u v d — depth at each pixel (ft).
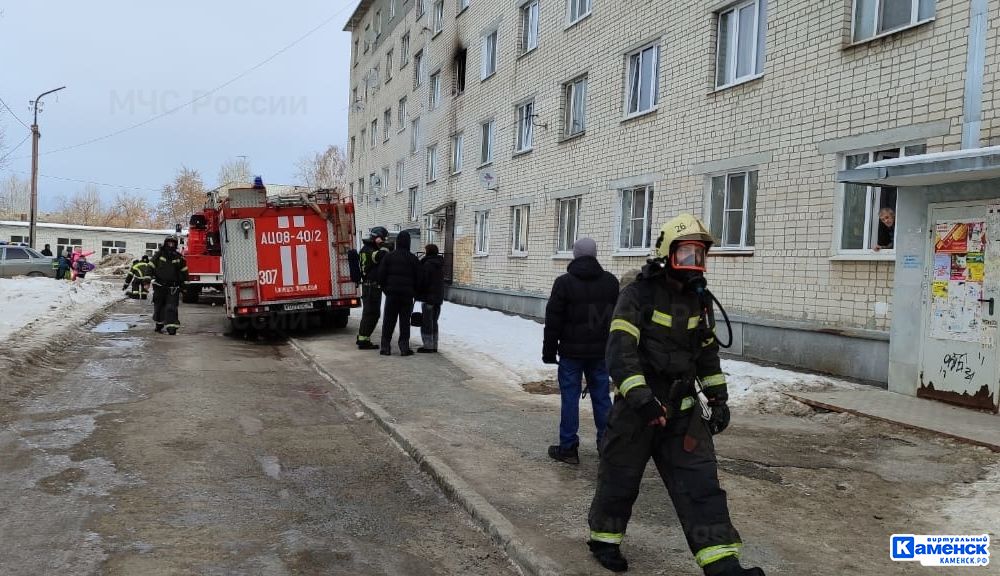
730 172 38.75
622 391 11.37
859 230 31.22
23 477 16.79
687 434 11.44
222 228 44.11
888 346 28.99
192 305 71.97
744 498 16.26
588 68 52.65
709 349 12.06
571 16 55.98
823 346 32.07
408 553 13.42
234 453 19.52
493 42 70.85
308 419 24.11
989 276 23.76
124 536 13.55
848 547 13.51
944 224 25.35
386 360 35.88
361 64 128.67
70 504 15.14
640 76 47.21
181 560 12.59
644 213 46.37
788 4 34.73
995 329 23.49
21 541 13.16
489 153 71.15
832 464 19.01
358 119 129.59
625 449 12.03
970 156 21.54
